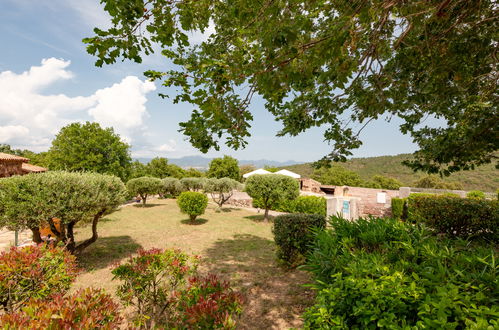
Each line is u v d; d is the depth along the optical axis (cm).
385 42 300
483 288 156
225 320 191
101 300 203
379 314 147
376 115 420
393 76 386
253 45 192
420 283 160
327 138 496
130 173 2323
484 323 117
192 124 238
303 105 436
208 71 179
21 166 2223
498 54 344
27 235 1013
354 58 277
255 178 1371
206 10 261
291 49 165
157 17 205
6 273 263
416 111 445
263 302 445
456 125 393
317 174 5372
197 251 789
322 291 182
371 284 156
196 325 196
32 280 276
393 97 400
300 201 1656
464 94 396
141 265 328
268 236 1021
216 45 291
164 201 2416
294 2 161
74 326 154
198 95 177
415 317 148
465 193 1697
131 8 177
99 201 644
